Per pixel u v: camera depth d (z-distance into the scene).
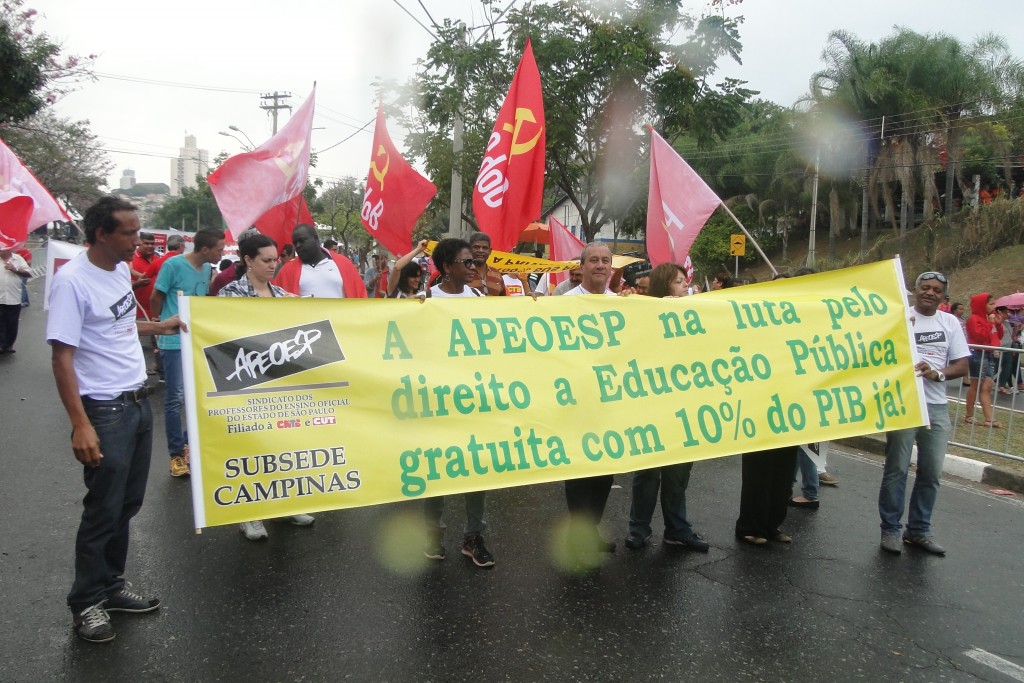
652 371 4.45
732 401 4.56
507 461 4.11
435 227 31.02
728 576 4.54
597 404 4.31
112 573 3.82
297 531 5.04
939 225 33.50
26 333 13.70
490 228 7.12
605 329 4.41
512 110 7.08
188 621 3.77
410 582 4.30
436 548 4.61
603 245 4.72
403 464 3.93
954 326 5.04
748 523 5.07
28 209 8.16
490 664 3.49
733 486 6.45
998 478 6.96
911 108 32.72
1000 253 31.69
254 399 3.72
